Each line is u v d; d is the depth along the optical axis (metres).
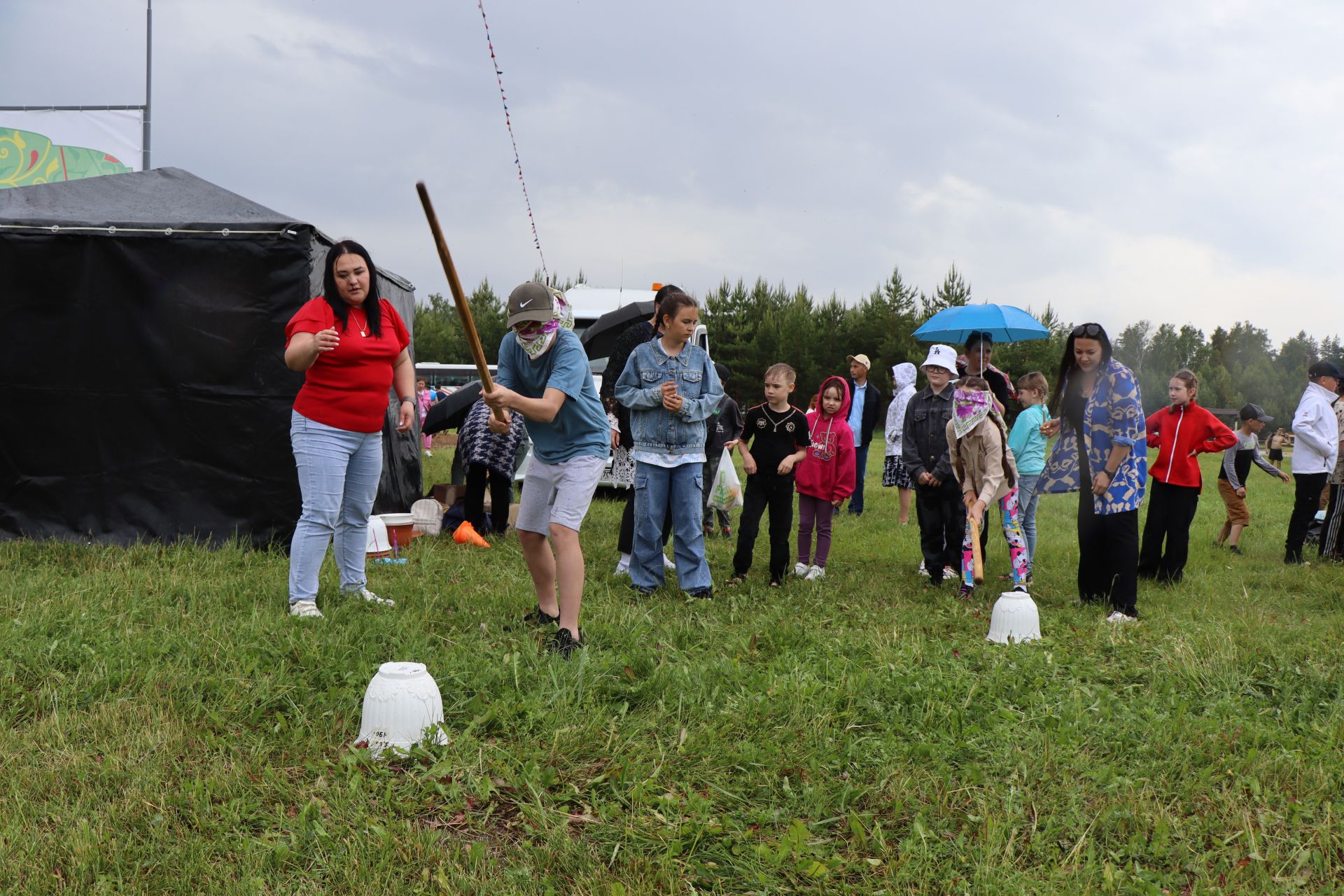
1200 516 12.65
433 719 3.42
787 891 2.62
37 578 5.57
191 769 3.16
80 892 2.42
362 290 5.09
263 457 6.89
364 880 2.53
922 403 7.10
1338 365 8.88
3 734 3.28
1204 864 2.79
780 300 51.19
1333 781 3.31
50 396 6.88
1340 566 8.52
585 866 2.66
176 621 4.72
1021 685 4.27
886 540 9.24
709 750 3.42
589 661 4.18
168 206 7.32
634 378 6.24
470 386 10.19
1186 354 74.19
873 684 4.14
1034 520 8.04
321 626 4.62
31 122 12.48
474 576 6.34
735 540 9.08
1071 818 3.03
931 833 2.90
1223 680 4.41
